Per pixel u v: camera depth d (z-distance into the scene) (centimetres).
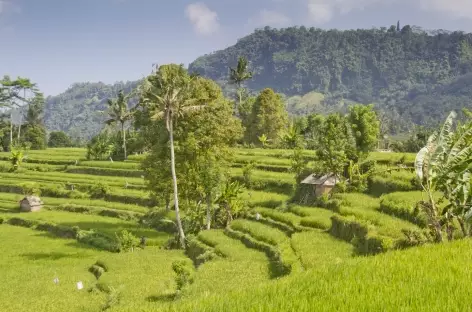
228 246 3766
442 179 2128
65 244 5425
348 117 5131
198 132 5228
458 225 2545
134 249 4825
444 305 777
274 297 921
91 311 2877
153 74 6388
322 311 801
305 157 7231
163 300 2798
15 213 7225
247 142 10669
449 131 2155
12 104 14250
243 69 12212
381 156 5734
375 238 2597
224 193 4906
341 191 4744
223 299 947
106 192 7581
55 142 16825
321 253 2812
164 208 6200
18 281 3794
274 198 5584
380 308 793
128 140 10994
